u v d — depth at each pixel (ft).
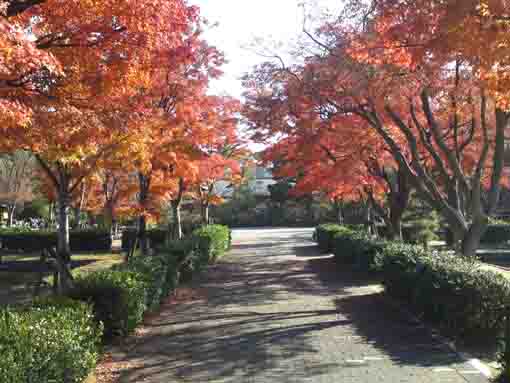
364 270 50.26
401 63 27.04
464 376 19.03
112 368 20.94
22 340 13.94
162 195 45.68
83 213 129.39
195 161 46.55
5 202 122.52
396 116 35.83
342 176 49.67
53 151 25.44
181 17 22.89
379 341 24.76
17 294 43.73
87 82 22.80
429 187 35.27
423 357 21.74
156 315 31.71
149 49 22.79
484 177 48.03
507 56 20.70
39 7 21.15
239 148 77.71
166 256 37.17
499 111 32.32
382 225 99.66
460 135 43.75
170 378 19.65
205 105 43.32
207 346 24.25
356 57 30.04
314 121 41.04
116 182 76.02
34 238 86.69
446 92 35.17
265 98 41.81
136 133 28.76
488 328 22.63
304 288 43.39
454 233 35.32
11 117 17.84
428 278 27.78
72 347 16.29
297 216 184.85
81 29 21.71
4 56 16.49
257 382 18.94
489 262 70.18
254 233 147.33
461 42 21.34
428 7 22.40
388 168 56.75
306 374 19.79
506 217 118.32
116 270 28.27
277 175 58.44
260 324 29.07
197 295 39.60
